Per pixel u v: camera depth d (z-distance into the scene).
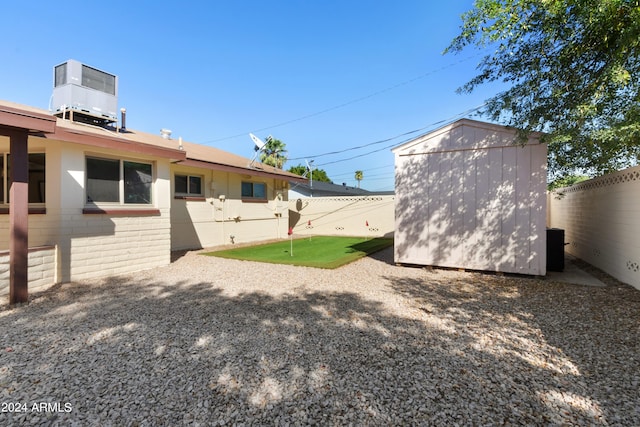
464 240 6.84
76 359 2.84
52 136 5.34
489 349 3.06
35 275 5.42
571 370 2.65
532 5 4.45
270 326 3.67
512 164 6.37
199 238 10.74
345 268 7.27
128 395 2.28
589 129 4.90
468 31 5.14
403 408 2.12
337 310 4.26
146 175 7.29
